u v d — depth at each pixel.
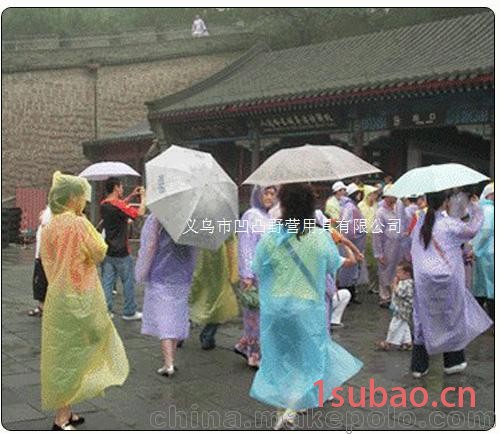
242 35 30.61
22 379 6.50
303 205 5.05
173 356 6.68
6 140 27.91
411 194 6.39
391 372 6.76
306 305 5.01
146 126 27.98
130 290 9.05
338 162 6.66
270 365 5.10
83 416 5.47
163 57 29.77
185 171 6.36
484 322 6.64
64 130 28.81
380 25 30.20
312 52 24.78
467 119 15.44
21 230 25.05
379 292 10.87
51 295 5.04
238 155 23.75
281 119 19.41
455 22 21.09
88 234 5.09
